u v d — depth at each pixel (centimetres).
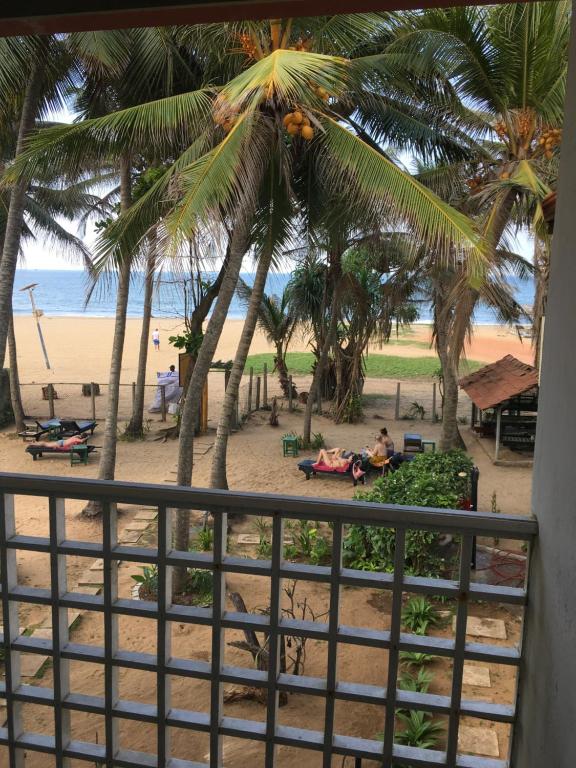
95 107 1405
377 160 942
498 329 6112
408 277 1969
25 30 236
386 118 1412
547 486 211
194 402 1079
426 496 1029
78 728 661
